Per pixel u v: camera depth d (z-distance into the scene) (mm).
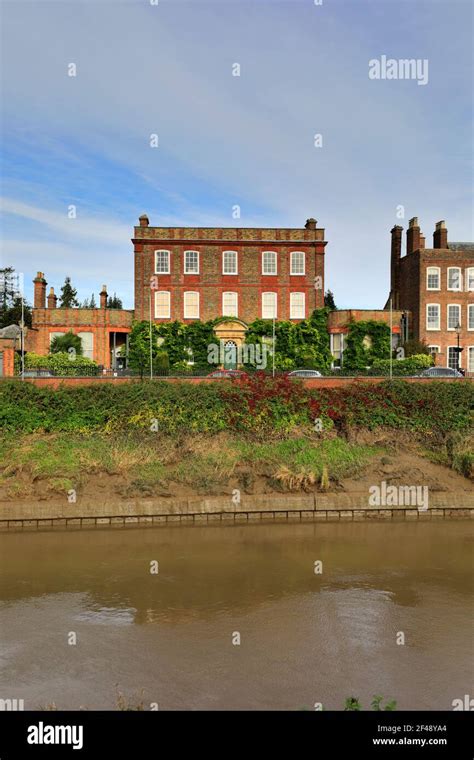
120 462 14320
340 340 36469
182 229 37312
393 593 8969
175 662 6844
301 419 16797
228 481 14000
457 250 40156
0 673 6605
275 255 37844
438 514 13555
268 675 6551
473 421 16688
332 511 13344
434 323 39500
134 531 12281
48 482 13484
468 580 9523
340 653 7066
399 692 6195
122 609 8359
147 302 36938
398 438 16422
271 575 9719
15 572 9859
